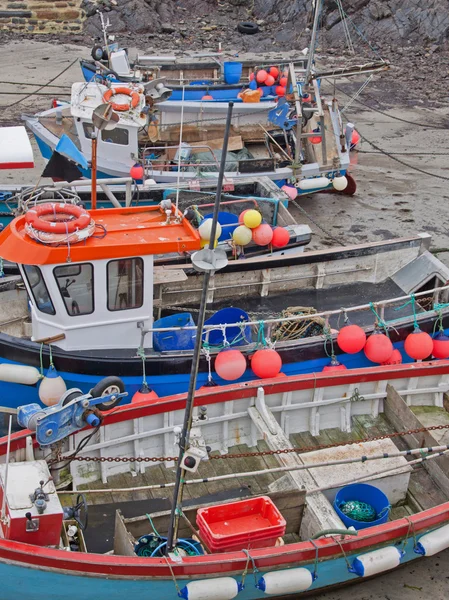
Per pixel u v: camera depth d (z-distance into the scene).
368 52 25.28
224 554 5.74
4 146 9.98
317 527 6.34
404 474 7.00
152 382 8.03
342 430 7.90
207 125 14.23
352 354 8.62
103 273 7.52
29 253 7.25
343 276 10.16
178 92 15.41
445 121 20.14
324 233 13.72
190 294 9.62
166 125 13.71
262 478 7.23
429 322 8.81
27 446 6.43
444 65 24.31
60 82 21.31
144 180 12.38
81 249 7.31
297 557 5.90
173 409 7.24
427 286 10.07
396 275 10.32
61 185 9.20
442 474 7.08
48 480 5.87
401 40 25.94
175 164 13.20
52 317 7.68
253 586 5.90
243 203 11.28
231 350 7.91
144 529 6.23
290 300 9.82
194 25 27.14
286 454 7.00
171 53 24.42
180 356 7.96
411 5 26.31
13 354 7.64
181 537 6.35
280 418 7.75
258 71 15.88
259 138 14.58
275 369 7.95
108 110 8.70
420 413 8.11
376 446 7.41
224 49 25.25
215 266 4.77
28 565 5.48
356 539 6.03
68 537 6.18
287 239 10.04
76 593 5.68
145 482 7.12
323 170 13.45
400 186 15.98
